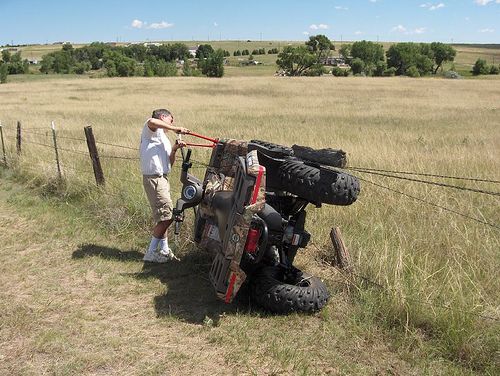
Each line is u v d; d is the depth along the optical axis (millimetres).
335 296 4988
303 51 119000
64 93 47531
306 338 4254
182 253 6262
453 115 27047
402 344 4141
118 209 7473
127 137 14883
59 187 9031
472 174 9531
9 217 7660
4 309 4719
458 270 5098
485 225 6367
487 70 129375
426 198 7500
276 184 4805
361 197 7492
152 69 115312
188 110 29328
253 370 3816
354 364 3904
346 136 16000
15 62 135125
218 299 5023
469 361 3930
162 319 4605
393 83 65250
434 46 139875
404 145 13891
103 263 5969
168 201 5961
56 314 4695
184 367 3861
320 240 6246
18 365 3842
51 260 6035
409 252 5504
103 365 3867
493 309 4352
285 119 23734
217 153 5547
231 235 4418
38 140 13641
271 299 4586
